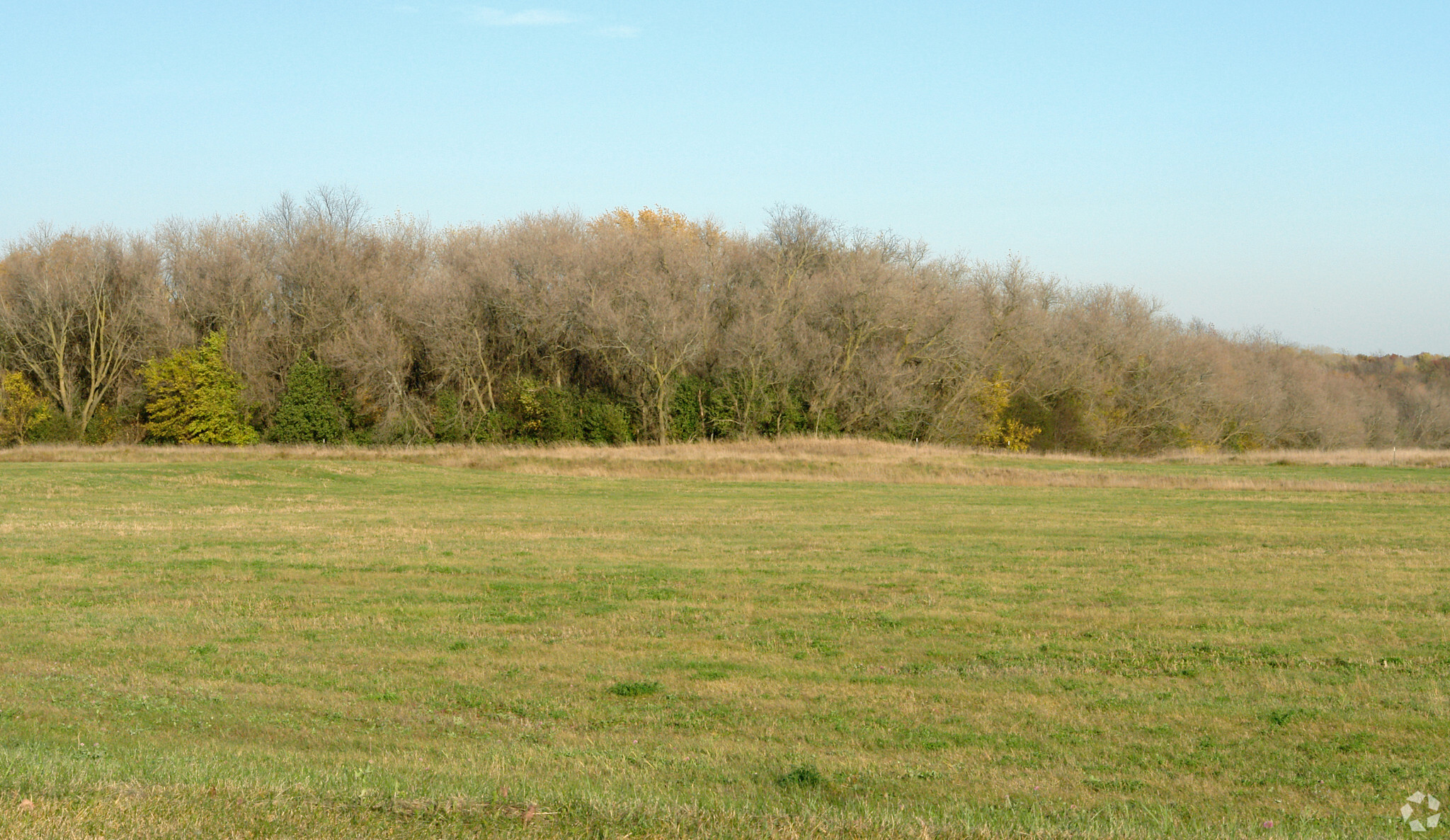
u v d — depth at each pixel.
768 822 7.03
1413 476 50.59
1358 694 12.21
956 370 70.38
